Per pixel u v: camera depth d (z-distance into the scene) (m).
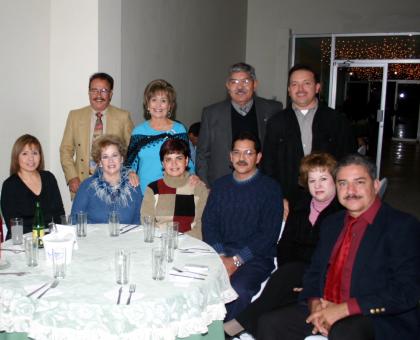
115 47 4.16
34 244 2.06
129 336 1.68
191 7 6.20
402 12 8.19
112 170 2.87
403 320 2.04
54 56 4.06
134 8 4.60
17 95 3.80
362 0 8.36
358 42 8.63
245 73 3.39
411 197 7.84
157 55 5.25
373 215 2.13
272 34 8.81
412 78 18.36
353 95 8.91
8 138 3.77
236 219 2.88
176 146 2.86
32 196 3.18
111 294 1.75
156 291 1.79
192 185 2.95
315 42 8.84
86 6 3.90
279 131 3.26
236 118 3.54
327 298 2.21
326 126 3.19
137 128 3.35
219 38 7.43
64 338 1.67
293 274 2.55
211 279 1.94
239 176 2.91
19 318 1.72
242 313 2.52
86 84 4.00
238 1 8.28
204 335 2.01
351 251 2.15
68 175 3.67
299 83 3.15
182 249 2.33
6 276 1.91
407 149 15.87
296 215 2.75
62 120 4.13
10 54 3.70
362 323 1.99
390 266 2.05
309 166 2.58
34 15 3.87
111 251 2.26
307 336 2.18
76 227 2.51
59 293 1.75
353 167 2.11
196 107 6.69
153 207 2.92
